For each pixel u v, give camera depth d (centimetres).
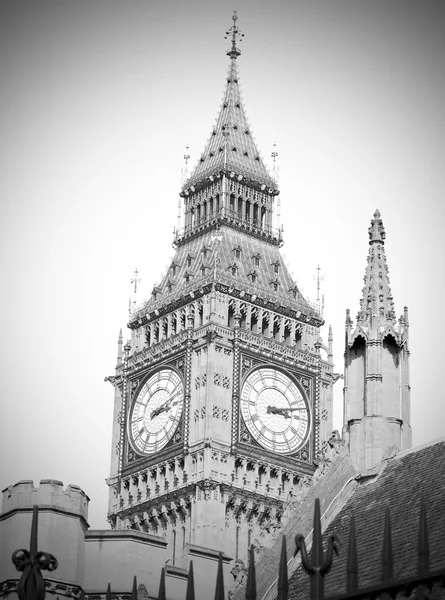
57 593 7969
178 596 8281
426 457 7319
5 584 7925
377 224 8431
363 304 8156
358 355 8056
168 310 14775
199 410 14162
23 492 8156
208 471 13862
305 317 14888
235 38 16162
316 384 14675
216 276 14550
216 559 8488
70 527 8106
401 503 7056
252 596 5597
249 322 14588
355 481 7625
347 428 7925
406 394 7956
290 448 14338
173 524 14125
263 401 14362
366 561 6706
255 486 14062
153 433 14475
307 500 7831
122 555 8206
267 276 14975
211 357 14238
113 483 14600
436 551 6291
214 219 15162
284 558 5741
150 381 14688
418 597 5284
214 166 15438
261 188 15462
